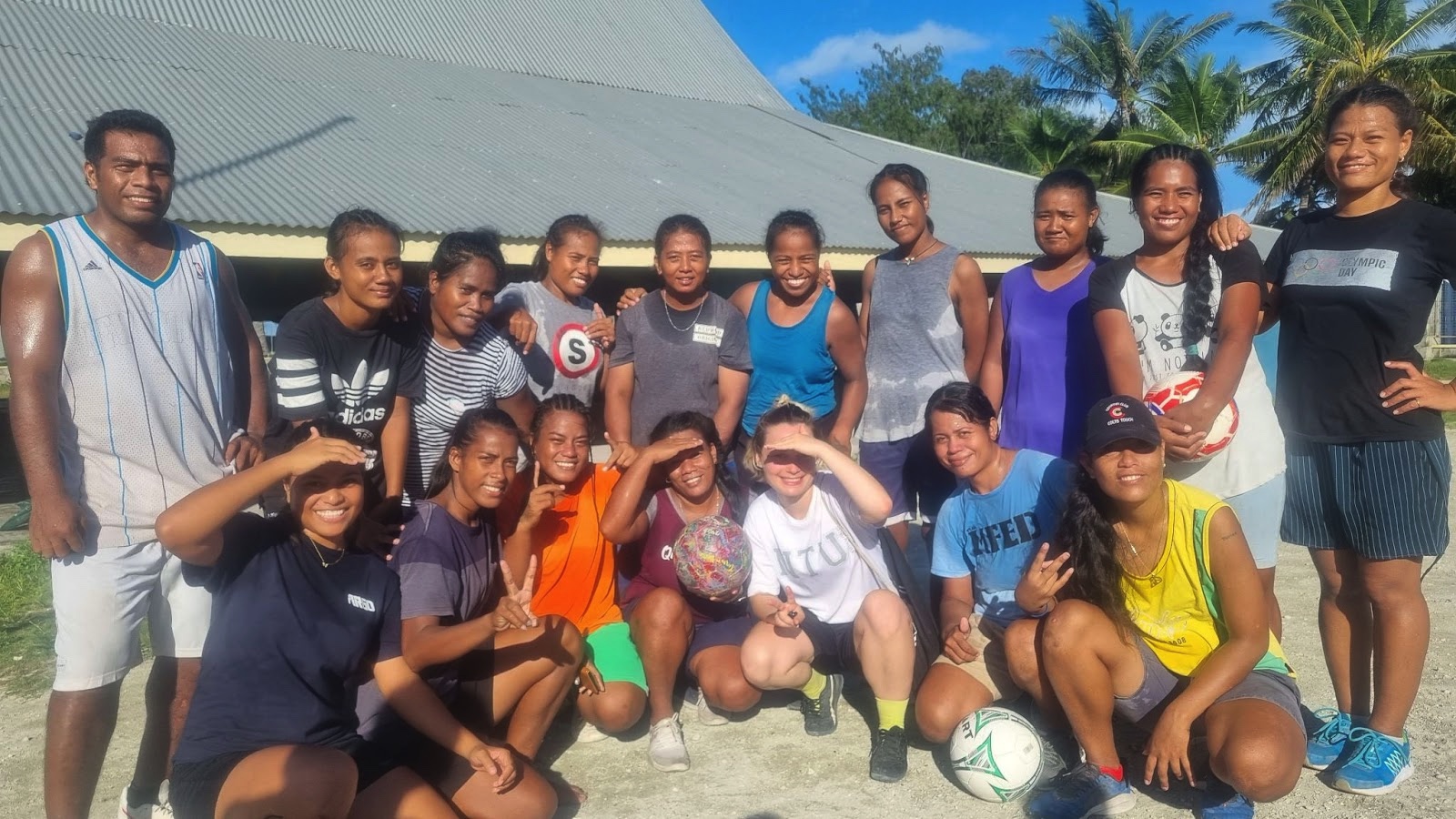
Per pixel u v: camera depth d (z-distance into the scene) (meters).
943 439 3.50
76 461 2.80
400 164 9.56
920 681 3.61
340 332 3.39
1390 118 3.11
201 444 2.97
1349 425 3.21
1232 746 2.84
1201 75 28.02
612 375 4.43
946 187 14.43
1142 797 3.22
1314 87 23.67
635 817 3.24
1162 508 3.05
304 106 10.67
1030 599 3.21
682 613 3.65
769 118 16.86
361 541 3.10
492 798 2.99
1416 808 3.10
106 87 9.57
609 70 16.41
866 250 10.05
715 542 3.64
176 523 2.62
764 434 3.69
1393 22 23.11
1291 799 3.18
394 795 2.77
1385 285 3.10
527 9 16.53
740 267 9.45
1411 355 3.17
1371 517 3.20
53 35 10.61
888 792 3.35
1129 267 3.49
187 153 8.38
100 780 3.51
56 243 2.76
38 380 2.71
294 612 2.78
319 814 2.55
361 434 3.33
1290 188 23.81
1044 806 3.13
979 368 4.42
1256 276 3.22
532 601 3.67
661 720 3.62
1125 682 3.14
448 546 3.21
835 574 3.72
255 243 7.21
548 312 4.34
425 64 14.08
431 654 2.97
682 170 11.82
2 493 8.72
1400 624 3.21
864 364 4.44
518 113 12.73
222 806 2.54
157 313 2.88
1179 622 3.13
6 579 5.74
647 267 9.03
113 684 2.87
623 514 3.64
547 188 9.81
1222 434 3.28
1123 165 28.55
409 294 3.83
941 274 4.38
